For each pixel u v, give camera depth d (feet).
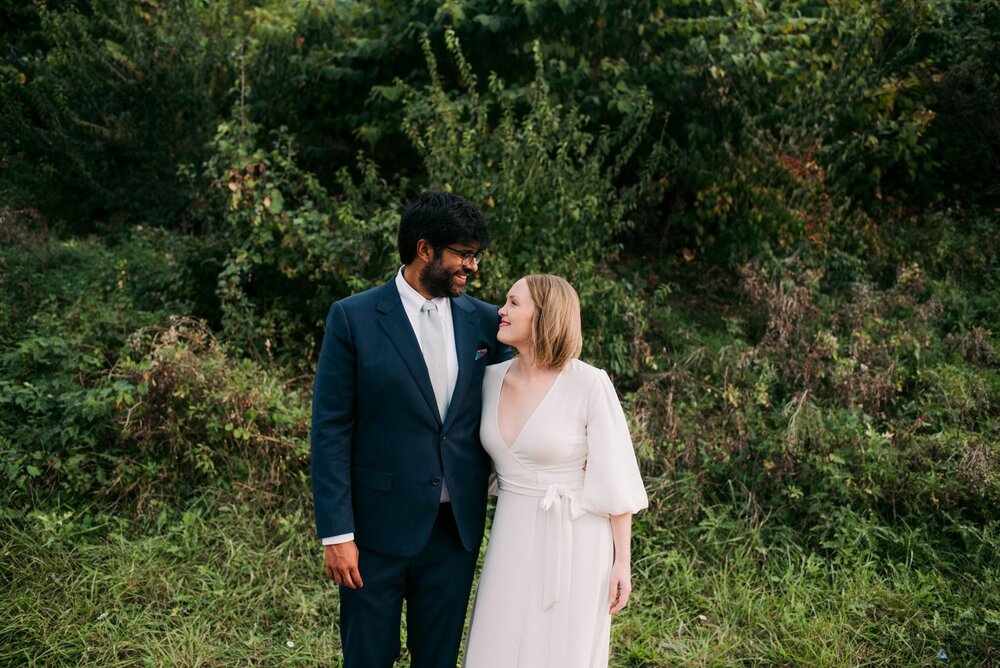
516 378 7.27
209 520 11.49
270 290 15.96
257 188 15.30
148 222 20.88
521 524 7.06
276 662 9.02
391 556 6.83
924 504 11.92
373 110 19.79
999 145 21.72
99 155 20.97
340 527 6.59
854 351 14.60
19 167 22.39
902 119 20.01
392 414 6.81
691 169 18.93
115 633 9.18
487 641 7.06
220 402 12.31
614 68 18.38
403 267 7.22
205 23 23.41
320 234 14.71
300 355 15.43
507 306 7.18
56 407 12.37
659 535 11.74
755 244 18.44
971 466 11.95
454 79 19.99
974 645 9.56
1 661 8.58
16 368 13.03
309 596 10.20
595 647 7.09
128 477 11.68
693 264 20.62
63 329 14.42
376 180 17.67
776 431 13.19
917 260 18.92
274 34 22.52
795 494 11.92
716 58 18.22
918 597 10.37
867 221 18.95
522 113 19.02
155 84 20.79
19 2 25.63
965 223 20.76
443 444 6.93
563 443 6.99
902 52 19.74
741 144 18.60
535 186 15.08
